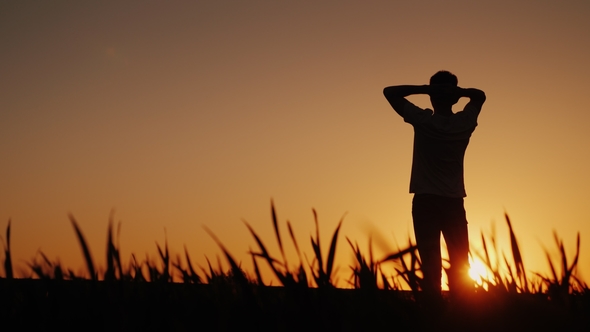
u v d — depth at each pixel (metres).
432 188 4.90
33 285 1.59
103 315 1.40
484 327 1.60
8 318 1.54
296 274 1.37
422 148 4.99
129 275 1.72
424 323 1.57
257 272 1.54
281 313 1.45
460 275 1.71
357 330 1.39
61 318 1.47
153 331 1.50
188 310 1.59
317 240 1.35
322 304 1.37
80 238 1.19
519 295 1.61
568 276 1.52
